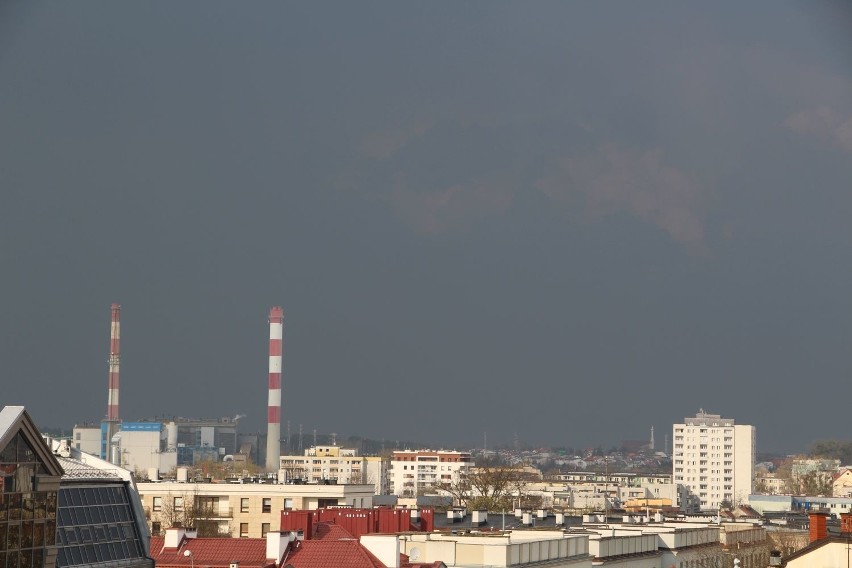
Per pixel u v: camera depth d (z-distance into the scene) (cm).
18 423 15350
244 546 19575
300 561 18875
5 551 15188
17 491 15412
